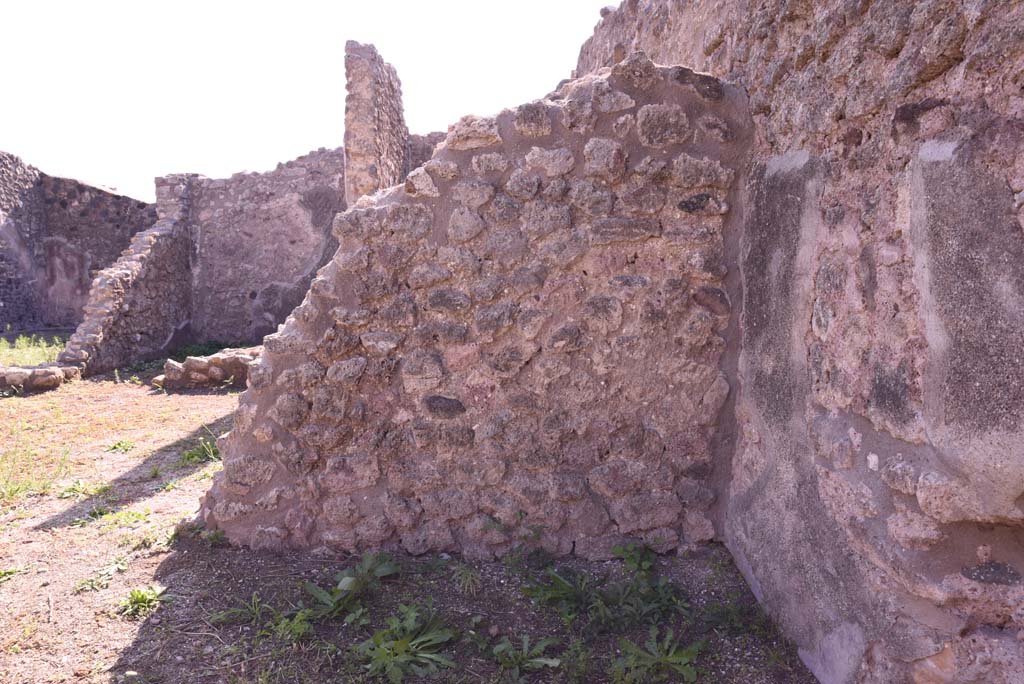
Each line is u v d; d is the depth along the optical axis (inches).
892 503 73.8
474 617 100.7
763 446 107.6
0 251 549.3
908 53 71.4
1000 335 57.6
